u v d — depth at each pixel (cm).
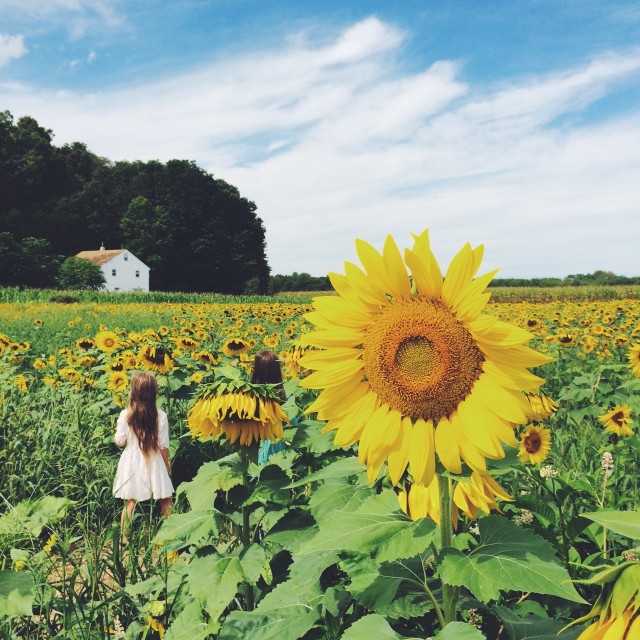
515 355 156
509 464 187
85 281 6762
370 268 169
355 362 172
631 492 344
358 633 162
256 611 230
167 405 709
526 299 4694
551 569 141
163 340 1020
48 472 562
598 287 4900
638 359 713
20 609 213
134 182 8825
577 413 636
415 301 169
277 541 254
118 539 328
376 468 169
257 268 8688
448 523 165
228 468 290
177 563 338
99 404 747
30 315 2328
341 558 218
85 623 282
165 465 552
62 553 325
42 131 9488
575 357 1038
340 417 175
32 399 751
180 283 8200
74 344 1312
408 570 189
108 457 624
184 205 8200
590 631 100
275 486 275
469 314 158
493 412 158
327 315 172
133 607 319
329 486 261
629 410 524
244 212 8825
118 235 8569
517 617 178
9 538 380
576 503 273
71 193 8831
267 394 282
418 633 190
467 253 161
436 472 164
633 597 94
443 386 160
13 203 8219
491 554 149
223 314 2145
